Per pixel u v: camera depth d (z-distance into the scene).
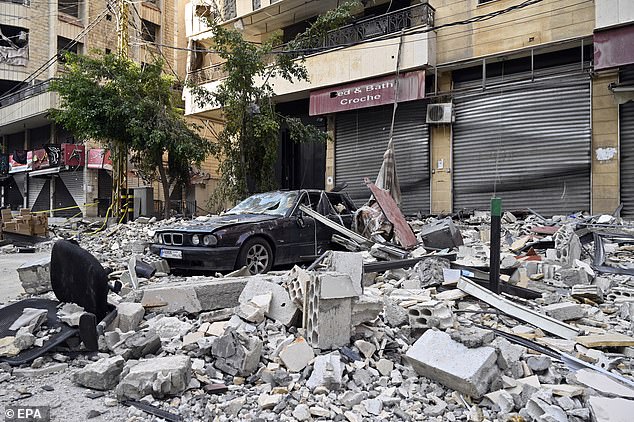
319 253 8.28
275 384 3.15
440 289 5.35
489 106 12.62
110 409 2.91
